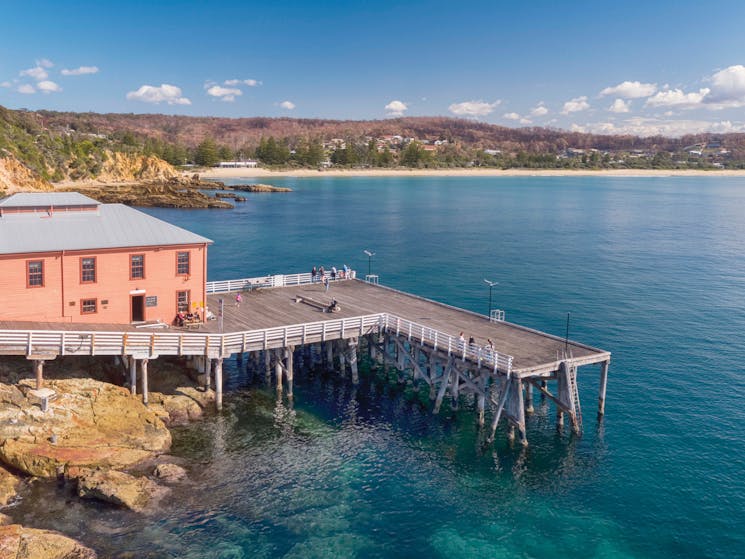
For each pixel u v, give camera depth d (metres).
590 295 71.12
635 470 34.09
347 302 50.69
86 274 39.38
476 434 38.22
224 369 47.59
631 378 46.50
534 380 39.34
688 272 84.38
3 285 36.97
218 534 27.42
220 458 33.91
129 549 25.89
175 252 42.12
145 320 41.75
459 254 97.12
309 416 39.97
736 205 185.75
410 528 28.81
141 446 33.06
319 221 135.00
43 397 32.34
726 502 31.05
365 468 33.88
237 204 168.12
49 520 27.03
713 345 53.59
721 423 39.34
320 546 27.20
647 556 27.16
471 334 42.91
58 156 190.75
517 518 29.77
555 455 35.69
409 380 46.56
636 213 161.12
